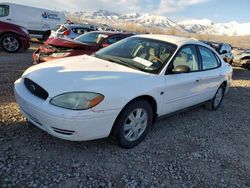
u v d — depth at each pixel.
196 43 5.45
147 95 4.02
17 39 12.44
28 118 3.80
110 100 3.53
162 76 4.34
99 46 8.09
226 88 6.74
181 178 3.60
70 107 3.36
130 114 3.90
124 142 3.95
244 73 15.86
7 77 7.23
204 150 4.46
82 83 3.55
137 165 3.72
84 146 3.95
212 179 3.69
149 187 3.31
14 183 3.03
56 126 3.38
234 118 6.36
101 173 3.43
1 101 5.32
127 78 3.91
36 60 7.30
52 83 3.57
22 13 19.53
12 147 3.71
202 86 5.43
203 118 5.99
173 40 5.05
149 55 4.65
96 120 3.46
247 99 8.46
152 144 4.36
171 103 4.63
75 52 6.99
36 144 3.86
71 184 3.16
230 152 4.55
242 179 3.80
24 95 3.72
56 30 18.22
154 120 4.48
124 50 4.92
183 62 4.88
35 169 3.32
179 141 4.64
